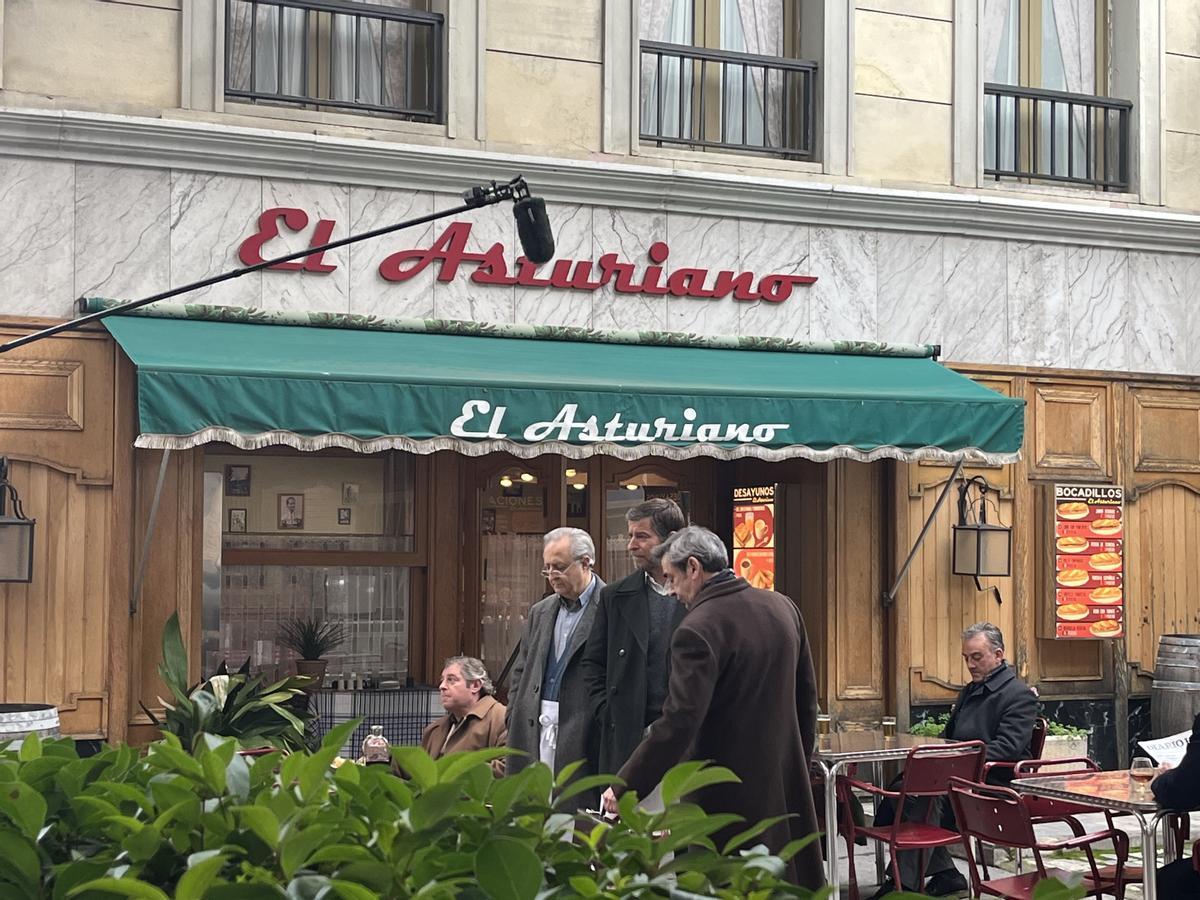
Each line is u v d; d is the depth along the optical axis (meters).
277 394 8.36
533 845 2.87
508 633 10.86
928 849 8.05
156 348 8.64
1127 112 12.47
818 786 8.23
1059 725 11.15
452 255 10.20
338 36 10.41
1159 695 11.44
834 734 8.31
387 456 10.48
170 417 8.16
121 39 9.56
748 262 11.02
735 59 11.30
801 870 5.46
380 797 2.90
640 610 6.44
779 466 11.50
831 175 11.37
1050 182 12.25
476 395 8.78
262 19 10.20
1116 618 11.69
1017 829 6.43
